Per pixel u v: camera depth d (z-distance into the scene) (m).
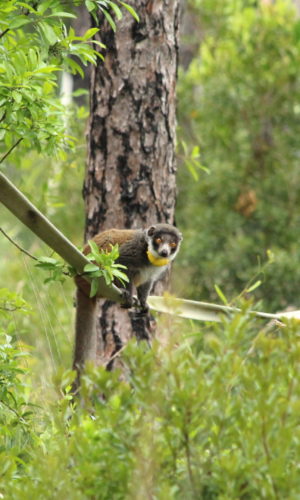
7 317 9.12
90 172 11.99
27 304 9.12
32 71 7.98
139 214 11.83
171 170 12.05
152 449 6.03
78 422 6.61
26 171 14.68
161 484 5.98
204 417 6.17
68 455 6.26
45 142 9.67
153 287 12.13
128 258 11.16
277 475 5.77
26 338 12.46
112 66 11.74
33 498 5.99
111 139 11.80
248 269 18.89
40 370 11.19
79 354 10.49
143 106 11.77
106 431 6.15
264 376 6.20
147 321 11.79
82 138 14.19
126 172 11.80
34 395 9.99
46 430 8.20
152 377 6.20
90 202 11.99
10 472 6.50
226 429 6.18
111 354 11.70
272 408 5.99
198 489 6.07
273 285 18.67
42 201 12.79
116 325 11.72
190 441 6.18
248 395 6.20
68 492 6.00
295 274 18.58
